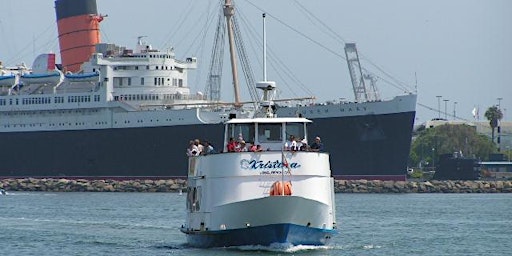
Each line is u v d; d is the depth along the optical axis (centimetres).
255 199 16288
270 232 16475
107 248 18975
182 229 18325
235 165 16425
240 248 16800
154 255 17050
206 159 16962
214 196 16738
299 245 16775
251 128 17088
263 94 17875
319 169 16588
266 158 16412
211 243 17088
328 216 16825
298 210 16375
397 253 18200
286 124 17125
